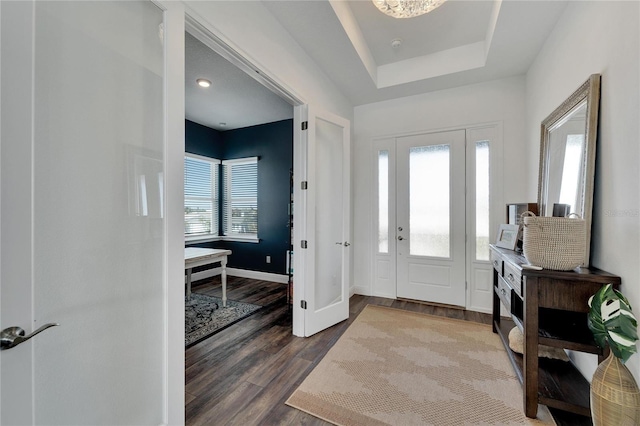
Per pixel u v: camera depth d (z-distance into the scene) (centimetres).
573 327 168
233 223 512
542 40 245
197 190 483
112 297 111
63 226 95
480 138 329
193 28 153
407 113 366
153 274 127
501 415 159
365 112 391
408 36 281
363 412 161
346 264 304
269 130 470
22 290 74
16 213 73
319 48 257
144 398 124
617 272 143
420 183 362
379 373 200
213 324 288
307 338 257
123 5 115
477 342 248
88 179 103
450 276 345
